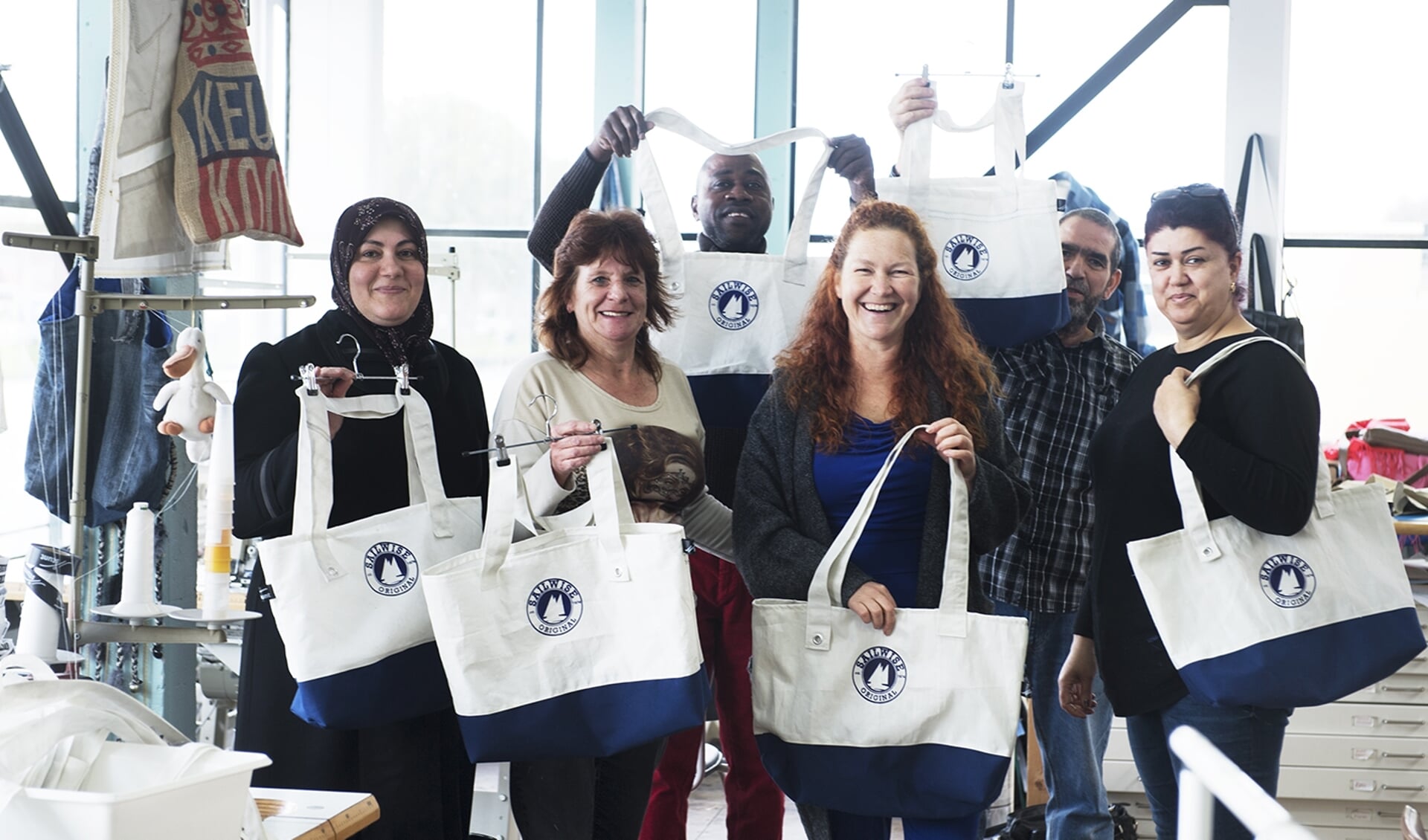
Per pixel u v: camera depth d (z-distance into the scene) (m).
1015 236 2.78
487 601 1.91
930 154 2.79
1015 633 2.01
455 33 5.15
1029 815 3.49
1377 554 2.09
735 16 5.03
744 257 2.74
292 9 5.02
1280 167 4.66
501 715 1.91
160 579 3.09
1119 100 4.94
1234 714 2.08
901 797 2.04
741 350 2.74
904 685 2.04
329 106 5.05
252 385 2.09
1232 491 1.98
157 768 1.23
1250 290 4.62
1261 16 4.67
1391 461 4.26
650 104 5.09
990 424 2.23
